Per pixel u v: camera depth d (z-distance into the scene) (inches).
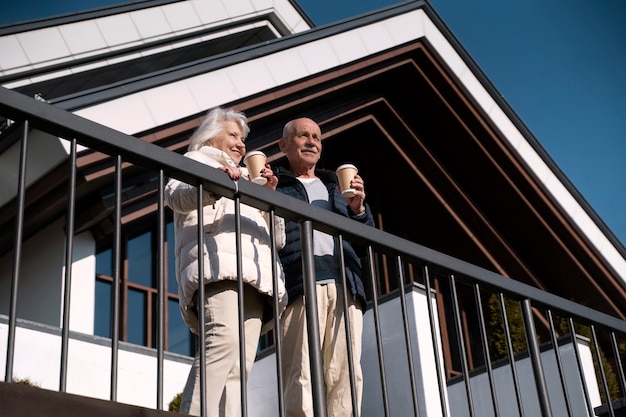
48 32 383.6
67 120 114.2
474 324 437.7
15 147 312.3
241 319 122.7
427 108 428.8
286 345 160.7
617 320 187.0
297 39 371.9
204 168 127.4
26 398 97.9
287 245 165.5
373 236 146.7
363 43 393.4
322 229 142.6
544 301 172.4
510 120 440.8
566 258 456.4
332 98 393.7
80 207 322.3
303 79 368.2
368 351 291.1
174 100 322.7
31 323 275.1
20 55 374.9
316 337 135.0
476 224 445.7
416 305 283.7
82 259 325.7
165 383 304.3
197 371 138.1
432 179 438.9
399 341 283.1
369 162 436.5
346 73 384.8
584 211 456.1
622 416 177.5
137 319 337.4
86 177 303.9
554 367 292.4
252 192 132.3
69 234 110.7
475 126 433.1
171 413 110.4
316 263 163.9
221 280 141.1
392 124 424.8
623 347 433.4
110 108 306.3
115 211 116.3
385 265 409.1
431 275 436.5
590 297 465.1
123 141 119.1
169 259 354.9
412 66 413.7
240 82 345.1
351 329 163.5
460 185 448.8
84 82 413.1
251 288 146.4
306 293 137.4
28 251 339.3
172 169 124.0
